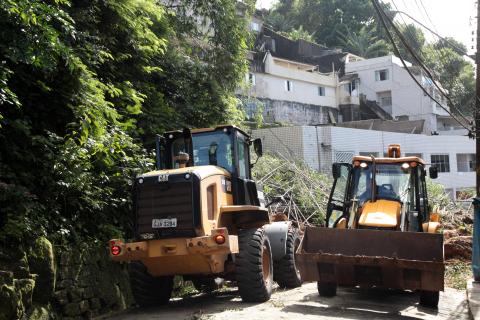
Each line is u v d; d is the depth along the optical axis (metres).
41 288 7.50
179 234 8.16
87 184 8.85
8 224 7.26
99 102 9.46
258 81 40.84
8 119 8.34
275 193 18.06
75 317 8.09
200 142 9.69
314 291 10.52
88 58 10.05
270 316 7.83
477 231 11.09
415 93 52.56
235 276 8.95
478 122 15.79
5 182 8.07
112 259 8.43
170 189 8.30
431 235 8.55
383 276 8.66
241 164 9.92
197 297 10.43
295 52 54.25
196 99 14.52
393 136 33.88
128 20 11.48
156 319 7.95
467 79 51.12
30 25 7.67
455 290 11.18
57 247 8.08
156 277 9.07
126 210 10.37
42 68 8.38
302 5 69.56
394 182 10.27
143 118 12.12
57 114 9.55
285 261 10.71
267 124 34.50
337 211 11.39
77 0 10.87
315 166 27.31
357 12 67.50
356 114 49.34
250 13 17.06
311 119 45.44
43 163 8.55
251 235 8.97
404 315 8.47
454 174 38.88
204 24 16.11
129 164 10.20
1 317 6.63
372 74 54.66
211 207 8.61
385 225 9.33
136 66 12.37
